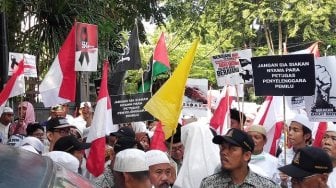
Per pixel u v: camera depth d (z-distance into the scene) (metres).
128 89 19.75
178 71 5.63
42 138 8.06
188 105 8.69
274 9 30.14
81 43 7.61
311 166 3.68
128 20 15.16
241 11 28.27
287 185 5.72
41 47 12.37
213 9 26.91
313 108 6.82
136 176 3.45
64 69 7.52
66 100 7.52
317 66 6.79
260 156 5.93
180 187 5.04
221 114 7.92
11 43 12.34
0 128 9.02
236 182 4.25
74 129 7.38
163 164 4.61
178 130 5.98
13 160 2.00
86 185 2.22
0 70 9.81
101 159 6.09
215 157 5.10
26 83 12.84
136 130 8.50
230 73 8.08
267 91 6.36
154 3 15.56
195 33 23.88
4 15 9.84
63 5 12.05
